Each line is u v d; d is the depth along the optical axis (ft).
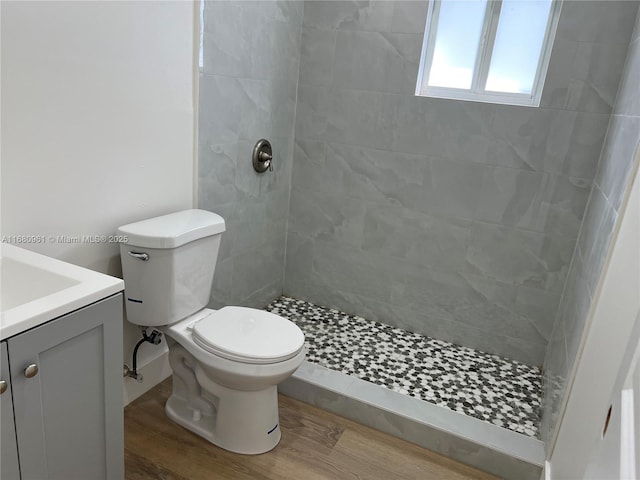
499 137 7.50
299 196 9.26
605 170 6.23
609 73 6.66
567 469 4.67
